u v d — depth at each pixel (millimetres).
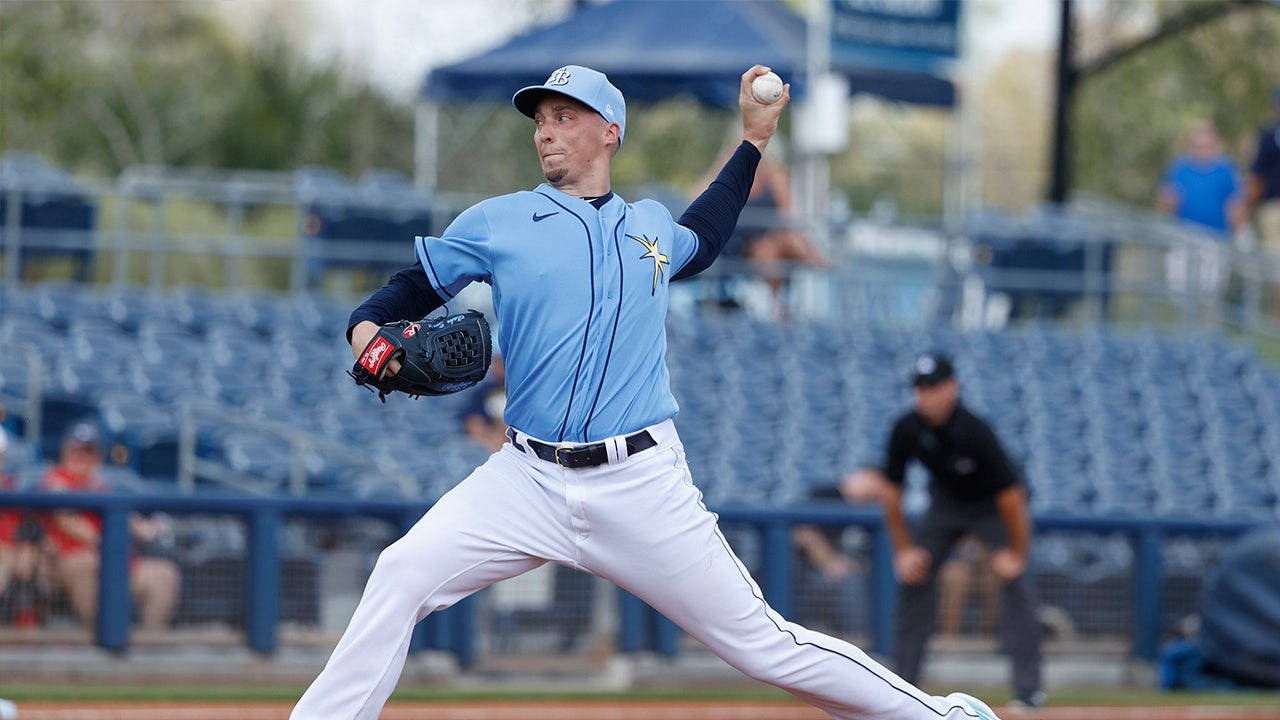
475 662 34219
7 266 48469
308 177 55594
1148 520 37406
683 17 64000
